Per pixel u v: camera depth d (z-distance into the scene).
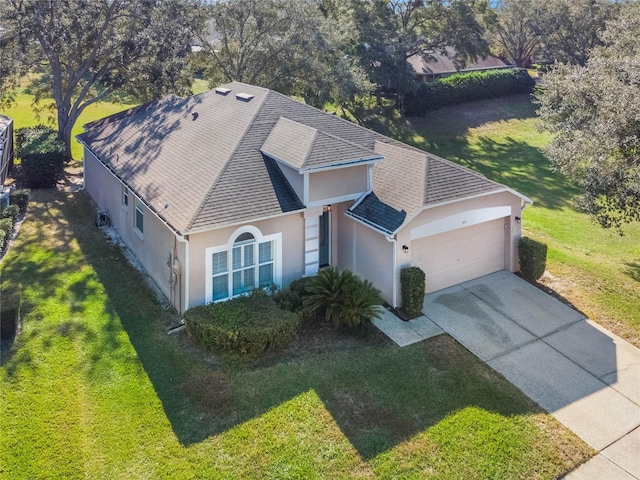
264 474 9.32
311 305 13.80
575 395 11.61
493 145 40.78
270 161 15.98
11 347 12.66
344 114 44.53
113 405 10.88
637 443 10.25
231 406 10.93
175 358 12.48
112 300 15.09
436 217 15.19
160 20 28.55
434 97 46.22
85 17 27.08
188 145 17.98
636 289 16.72
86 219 21.44
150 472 9.30
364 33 39.78
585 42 52.56
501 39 62.53
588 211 17.22
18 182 25.77
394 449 9.91
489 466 9.59
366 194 16.27
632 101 15.31
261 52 34.69
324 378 11.90
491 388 11.74
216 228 13.23
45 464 9.40
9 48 26.97
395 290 14.85
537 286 16.69
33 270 16.70
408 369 12.31
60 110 29.44
